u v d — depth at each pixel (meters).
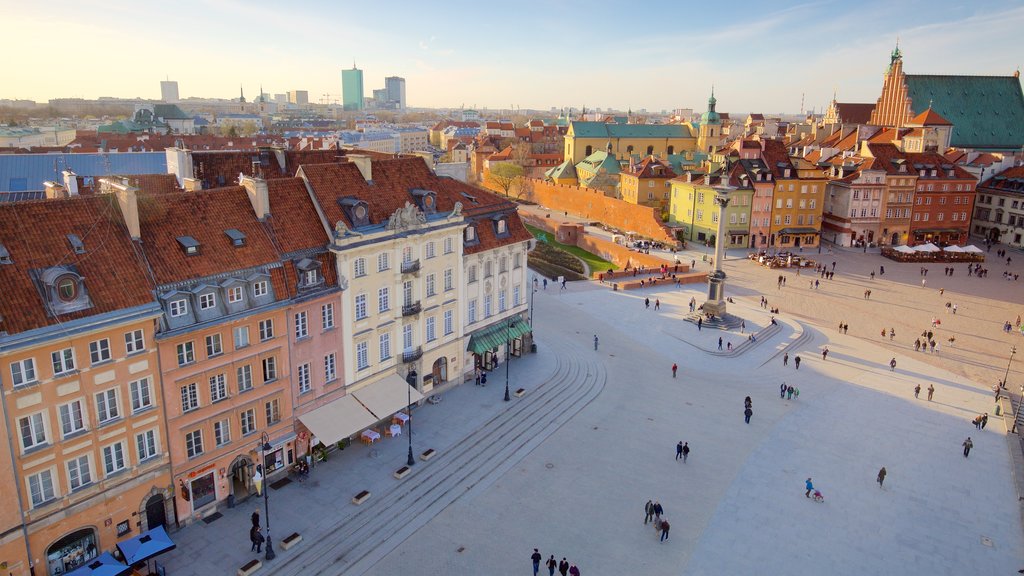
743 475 58.31
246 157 76.81
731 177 148.00
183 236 47.59
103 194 45.03
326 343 55.88
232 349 48.31
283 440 53.16
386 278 60.56
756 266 134.50
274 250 52.12
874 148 155.75
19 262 39.09
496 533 49.22
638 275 125.19
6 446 37.06
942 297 116.44
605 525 50.59
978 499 55.75
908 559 47.88
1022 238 154.38
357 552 46.34
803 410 71.94
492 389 72.00
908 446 64.56
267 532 44.31
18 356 37.03
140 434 43.75
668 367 83.00
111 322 40.50
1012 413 71.75
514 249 77.88
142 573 42.50
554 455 60.75
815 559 47.53
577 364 81.25
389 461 57.09
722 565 46.56
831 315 105.69
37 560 39.56
